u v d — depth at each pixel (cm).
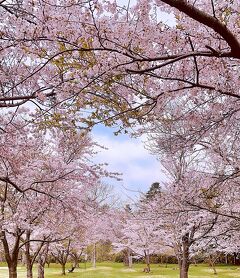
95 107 489
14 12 481
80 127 498
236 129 595
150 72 444
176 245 1301
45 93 523
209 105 552
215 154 717
